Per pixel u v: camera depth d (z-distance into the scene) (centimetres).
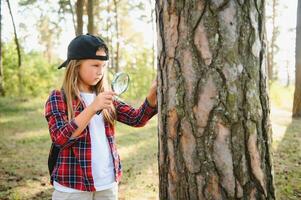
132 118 226
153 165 584
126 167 575
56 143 196
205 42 173
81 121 191
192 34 175
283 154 637
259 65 180
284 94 1695
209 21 172
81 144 202
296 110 1110
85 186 201
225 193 178
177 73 181
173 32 181
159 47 191
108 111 216
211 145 176
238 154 177
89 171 202
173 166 188
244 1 174
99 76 207
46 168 570
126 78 209
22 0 1850
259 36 180
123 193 456
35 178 518
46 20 2258
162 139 193
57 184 205
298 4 1105
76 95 205
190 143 180
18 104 1333
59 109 203
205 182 179
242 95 175
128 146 726
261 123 183
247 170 179
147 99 225
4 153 664
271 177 190
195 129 178
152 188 473
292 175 512
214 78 173
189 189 183
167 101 187
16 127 927
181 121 182
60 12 1755
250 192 181
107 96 194
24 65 2184
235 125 175
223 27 171
